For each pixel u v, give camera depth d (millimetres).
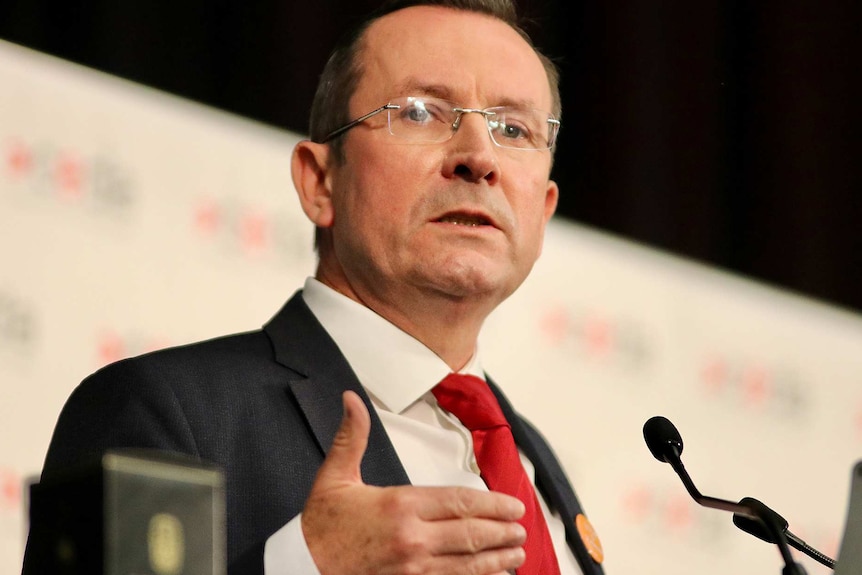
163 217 8375
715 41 12422
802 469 11242
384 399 6359
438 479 6125
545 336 9992
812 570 10992
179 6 10008
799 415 11367
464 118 6590
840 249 12602
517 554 4672
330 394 6082
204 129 8688
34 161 7918
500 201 6473
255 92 10156
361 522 4602
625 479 10125
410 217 6402
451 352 6719
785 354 11398
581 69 11867
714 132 12250
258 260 8766
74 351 7852
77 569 3551
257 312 8688
